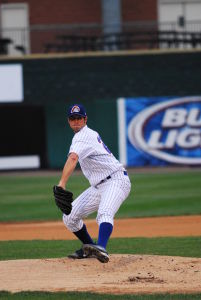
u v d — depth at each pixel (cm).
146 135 9594
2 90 9994
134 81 10112
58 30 10188
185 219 5262
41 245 4009
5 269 3000
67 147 9619
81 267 3008
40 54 10050
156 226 4938
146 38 10319
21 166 9650
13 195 7012
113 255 3262
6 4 11275
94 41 10031
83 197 3056
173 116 9606
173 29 10350
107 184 2980
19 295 2486
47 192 7162
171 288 2606
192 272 2884
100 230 2914
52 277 2830
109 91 10112
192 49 10131
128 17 11300
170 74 10150
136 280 2756
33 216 5650
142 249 3744
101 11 11219
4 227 5144
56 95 10081
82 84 10094
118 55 10088
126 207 5994
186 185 7388
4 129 9619
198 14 11156
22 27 11044
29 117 9644
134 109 9575
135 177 8325
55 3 11262
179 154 9625
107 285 2666
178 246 3834
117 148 9569
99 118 9550
